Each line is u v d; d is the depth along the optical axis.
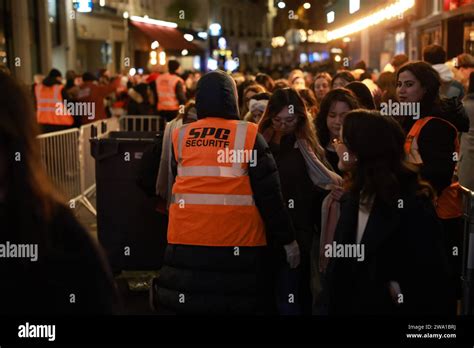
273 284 4.49
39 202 2.03
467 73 10.30
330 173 4.90
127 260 6.62
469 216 4.62
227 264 4.00
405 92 4.88
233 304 4.00
